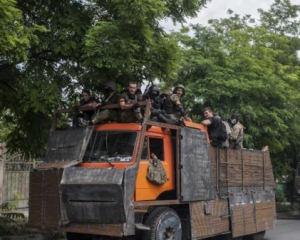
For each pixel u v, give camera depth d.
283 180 24.67
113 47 9.31
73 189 8.06
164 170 8.74
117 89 10.46
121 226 7.79
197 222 9.44
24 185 16.91
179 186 9.01
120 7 9.09
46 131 11.74
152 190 8.58
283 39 21.77
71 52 9.91
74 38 9.95
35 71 10.09
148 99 8.94
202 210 9.64
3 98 11.37
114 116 9.00
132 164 8.12
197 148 9.64
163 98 9.95
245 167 11.59
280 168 21.64
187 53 17.38
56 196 8.26
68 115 10.24
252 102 16.94
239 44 19.38
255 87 16.52
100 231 7.97
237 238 11.31
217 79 16.36
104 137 8.77
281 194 24.75
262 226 12.09
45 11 10.13
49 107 10.36
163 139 9.04
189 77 17.14
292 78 19.72
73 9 10.16
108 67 9.34
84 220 8.08
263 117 17.17
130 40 9.38
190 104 16.34
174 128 9.16
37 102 9.64
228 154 10.86
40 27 8.88
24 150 12.29
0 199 14.91
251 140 16.70
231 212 10.64
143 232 8.45
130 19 9.15
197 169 9.54
